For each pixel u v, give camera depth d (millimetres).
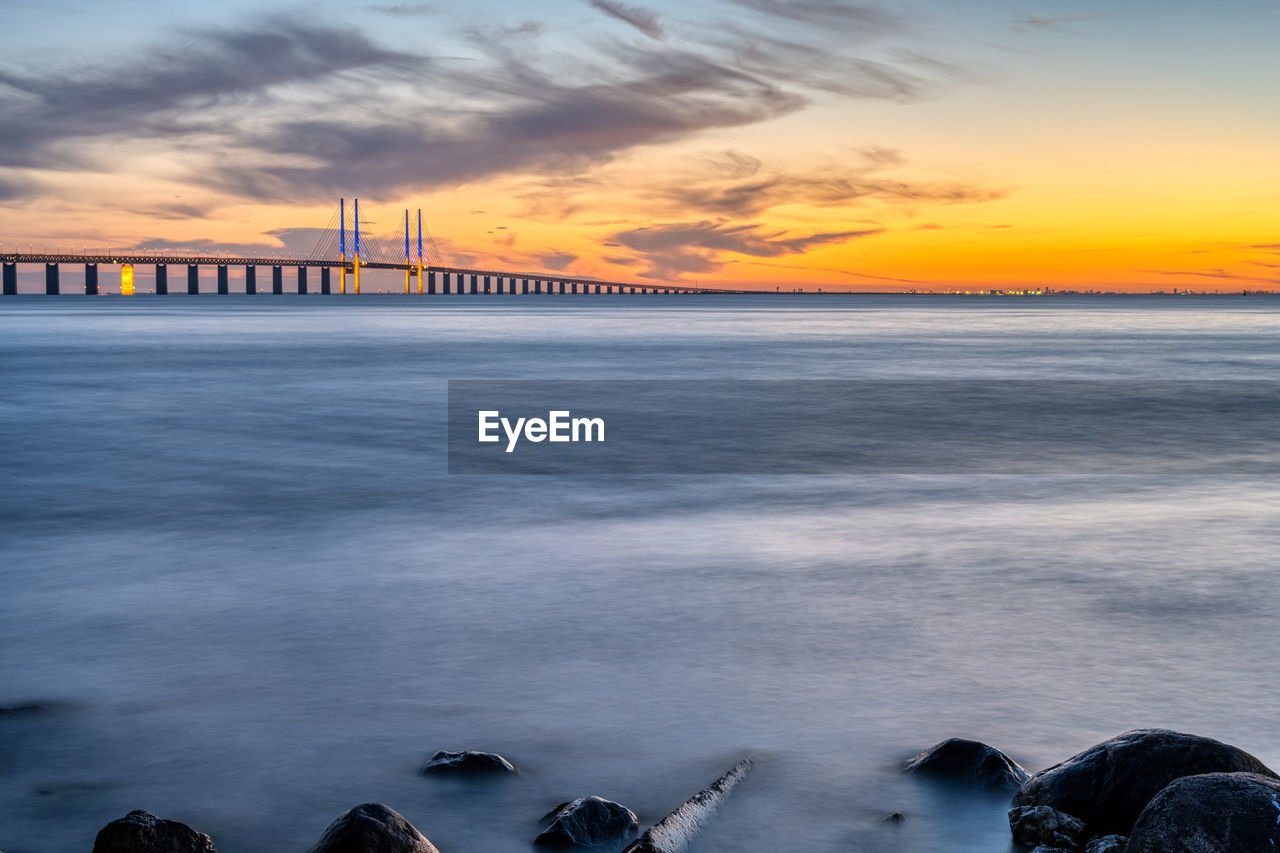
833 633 7949
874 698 6625
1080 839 4785
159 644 7758
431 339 66375
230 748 5938
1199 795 4266
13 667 7250
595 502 14055
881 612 8523
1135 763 4891
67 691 6797
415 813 5234
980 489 15188
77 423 23422
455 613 8547
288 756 5840
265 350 53375
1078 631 7988
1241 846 4090
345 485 15398
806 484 15633
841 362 45812
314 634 7980
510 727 6211
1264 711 6387
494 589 9328
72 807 5301
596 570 10047
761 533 11898
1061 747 5898
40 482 15586
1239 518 12758
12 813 5238
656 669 7172
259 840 5000
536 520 12766
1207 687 6781
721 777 5508
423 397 29562
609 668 7191
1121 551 10844
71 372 38688
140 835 4574
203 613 8570
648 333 77625
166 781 5570
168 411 25859
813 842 4953
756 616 8414
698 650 7566
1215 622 8227
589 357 48969
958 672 7078
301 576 9844
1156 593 9117
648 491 14969
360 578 9766
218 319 106688
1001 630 8016
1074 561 10375
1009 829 5039
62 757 5840
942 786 5438
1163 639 7777
